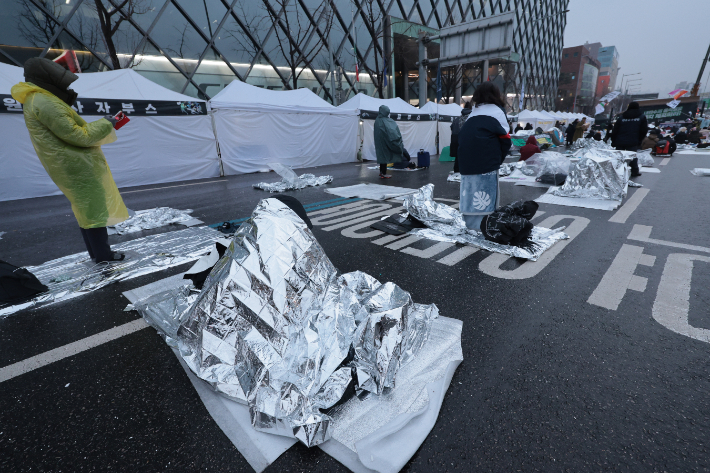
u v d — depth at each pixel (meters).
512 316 2.26
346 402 1.53
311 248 1.79
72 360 1.95
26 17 10.48
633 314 2.22
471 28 15.48
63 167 2.83
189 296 2.27
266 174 10.91
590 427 1.38
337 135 13.44
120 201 3.42
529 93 47.34
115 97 8.41
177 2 13.30
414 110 15.65
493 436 1.36
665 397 1.53
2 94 7.07
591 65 78.69
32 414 1.57
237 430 1.42
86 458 1.33
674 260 3.04
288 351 1.58
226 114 10.40
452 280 2.85
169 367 1.86
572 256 3.25
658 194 5.83
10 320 2.41
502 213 3.54
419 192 4.36
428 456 1.28
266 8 15.74
